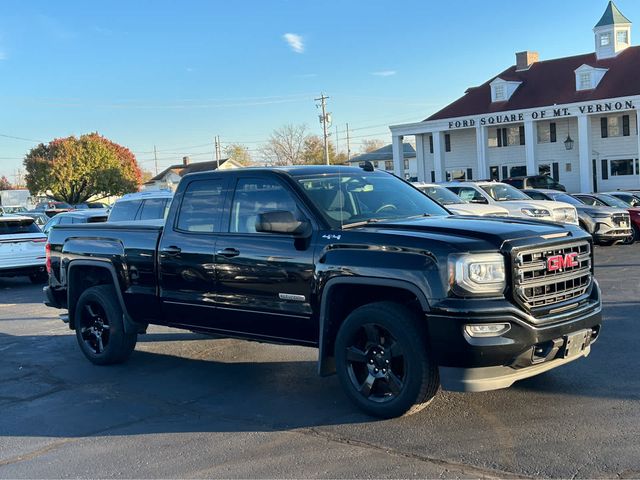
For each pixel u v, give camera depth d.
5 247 14.91
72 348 8.38
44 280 16.52
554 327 4.73
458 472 4.13
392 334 4.86
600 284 11.18
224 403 5.82
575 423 4.83
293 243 5.45
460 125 44.28
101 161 65.88
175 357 7.61
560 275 4.92
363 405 5.14
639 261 14.23
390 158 79.31
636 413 4.97
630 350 6.79
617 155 40.72
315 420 5.23
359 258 4.99
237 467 4.41
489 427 4.83
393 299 5.04
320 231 5.34
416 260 4.72
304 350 7.65
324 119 56.56
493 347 4.49
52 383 6.74
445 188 15.25
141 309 6.80
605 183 41.44
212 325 6.18
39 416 5.71
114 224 7.28
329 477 4.17
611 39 41.91
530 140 41.28
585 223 17.86
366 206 5.80
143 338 8.70
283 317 5.55
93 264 7.20
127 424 5.40
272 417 5.37
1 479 4.41
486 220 5.41
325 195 5.65
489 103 46.19
